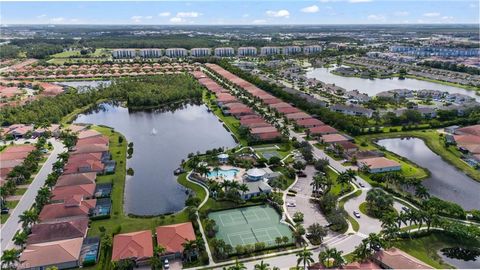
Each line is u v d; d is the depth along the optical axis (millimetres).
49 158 198000
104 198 155750
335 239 128625
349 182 169125
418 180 157625
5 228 134625
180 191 167250
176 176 181625
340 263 110438
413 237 128875
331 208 142750
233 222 140250
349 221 139250
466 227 128000
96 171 180250
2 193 152000
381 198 143125
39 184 168875
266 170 178375
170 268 114938
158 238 124688
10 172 171125
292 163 189625
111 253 121375
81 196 151750
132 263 113812
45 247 116938
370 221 139500
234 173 180375
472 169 187750
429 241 127625
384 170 181875
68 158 189000
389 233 123438
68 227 128875
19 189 164000
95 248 122375
